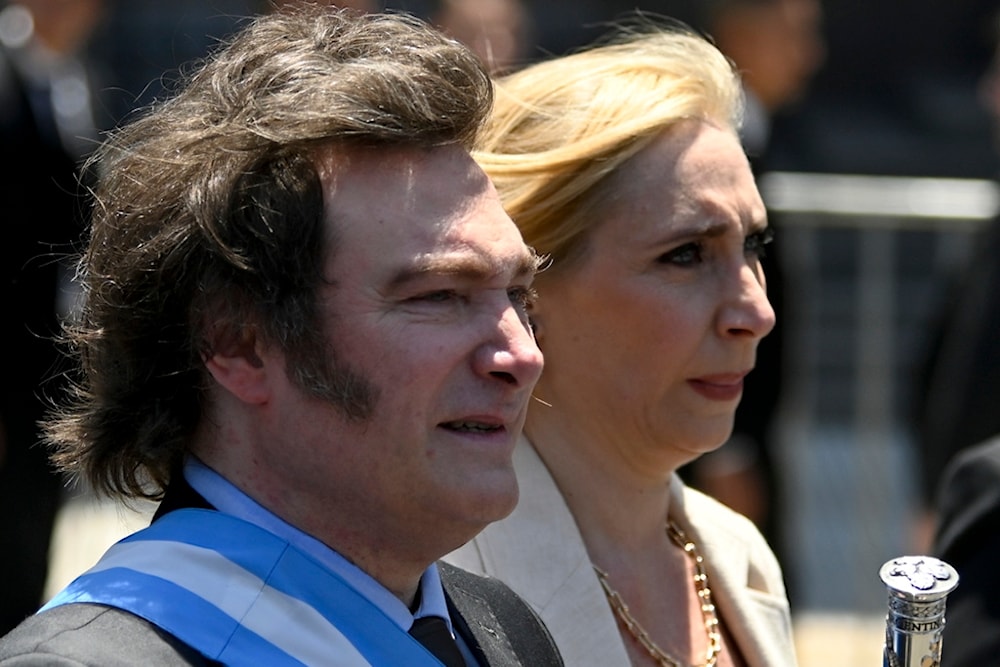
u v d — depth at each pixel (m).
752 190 7.96
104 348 6.19
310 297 5.77
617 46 8.38
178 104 6.27
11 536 15.27
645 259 7.71
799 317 15.82
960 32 47.44
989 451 8.93
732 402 7.94
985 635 8.27
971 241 16.69
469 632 6.68
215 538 5.86
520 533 7.86
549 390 8.04
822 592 21.17
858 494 21.02
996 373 13.97
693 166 7.75
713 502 9.11
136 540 5.96
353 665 5.79
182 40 33.69
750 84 17.98
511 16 18.22
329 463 5.88
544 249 7.78
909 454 22.52
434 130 5.94
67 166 15.38
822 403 25.98
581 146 7.66
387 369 5.78
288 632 5.73
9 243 14.87
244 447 6.02
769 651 8.31
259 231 5.77
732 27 17.86
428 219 5.86
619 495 8.13
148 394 6.13
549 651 7.06
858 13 46.88
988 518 8.58
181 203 5.93
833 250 19.92
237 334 5.89
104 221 6.18
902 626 6.44
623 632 8.01
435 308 5.88
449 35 6.45
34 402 15.15
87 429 6.31
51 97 15.77
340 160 5.85
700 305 7.75
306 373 5.79
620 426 7.95
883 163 40.50
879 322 20.00
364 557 6.07
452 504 5.89
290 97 5.86
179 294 5.93
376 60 6.02
